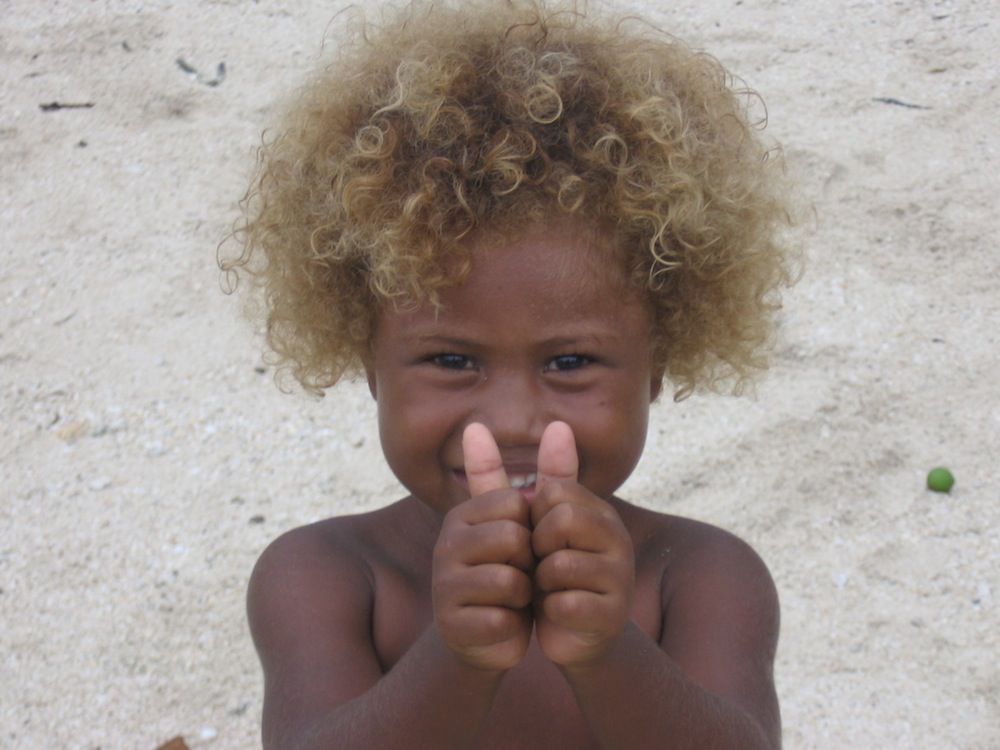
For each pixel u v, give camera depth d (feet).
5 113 8.56
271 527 5.98
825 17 9.21
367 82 3.87
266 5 9.47
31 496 6.17
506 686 3.78
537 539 3.24
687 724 3.42
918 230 7.38
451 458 3.63
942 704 5.29
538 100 3.65
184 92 8.66
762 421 6.35
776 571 5.69
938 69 8.63
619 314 3.64
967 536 5.82
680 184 3.72
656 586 3.88
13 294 7.30
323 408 6.65
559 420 3.59
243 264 4.29
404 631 3.83
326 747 3.44
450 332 3.58
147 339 7.03
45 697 5.36
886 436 6.26
